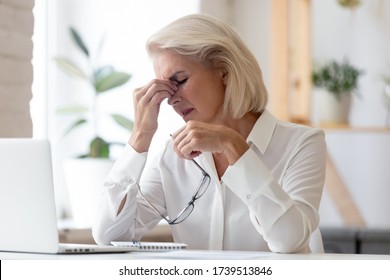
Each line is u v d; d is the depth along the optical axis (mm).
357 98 7344
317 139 2979
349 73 6914
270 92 7559
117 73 5156
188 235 3100
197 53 2947
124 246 2605
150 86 2953
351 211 6672
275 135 3035
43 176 2348
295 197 2803
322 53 7422
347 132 7375
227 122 3062
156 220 3240
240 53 2998
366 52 7344
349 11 7371
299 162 2920
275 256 2469
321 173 2906
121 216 2969
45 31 5613
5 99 4086
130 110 6148
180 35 2928
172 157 3201
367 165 7355
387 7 7293
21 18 4211
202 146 2578
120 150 6066
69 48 6098
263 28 7578
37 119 5566
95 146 5059
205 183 3076
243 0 7633
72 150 6031
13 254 2420
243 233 2982
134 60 6215
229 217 3002
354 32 7359
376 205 7332
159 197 3236
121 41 6219
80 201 4680
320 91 6918
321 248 3035
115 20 6215
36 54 5586
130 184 2967
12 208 2422
